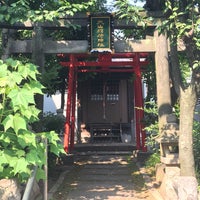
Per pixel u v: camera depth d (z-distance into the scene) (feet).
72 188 26.76
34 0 23.07
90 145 49.14
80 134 55.77
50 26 27.94
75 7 22.94
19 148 15.14
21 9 19.99
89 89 58.90
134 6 19.19
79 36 38.52
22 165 14.30
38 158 14.79
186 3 18.38
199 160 23.09
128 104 58.65
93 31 27.63
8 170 15.23
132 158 41.09
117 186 27.58
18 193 15.28
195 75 19.36
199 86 19.47
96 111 58.65
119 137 56.29
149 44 28.63
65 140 38.19
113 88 59.31
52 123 37.04
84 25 28.04
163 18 25.25
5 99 14.75
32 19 21.21
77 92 58.75
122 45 28.40
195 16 17.75
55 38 38.01
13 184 15.02
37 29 27.84
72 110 44.70
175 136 24.85
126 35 40.73
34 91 15.01
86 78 51.72
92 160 40.88
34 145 14.57
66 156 36.29
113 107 58.80
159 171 27.17
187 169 19.51
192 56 18.98
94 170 34.37
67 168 34.71
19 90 14.55
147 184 27.27
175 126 25.39
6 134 14.83
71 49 28.22
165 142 24.82
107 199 23.57
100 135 56.59
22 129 14.71
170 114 26.61
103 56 42.60
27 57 32.14
